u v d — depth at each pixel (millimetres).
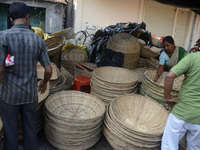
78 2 6551
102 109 2443
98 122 2262
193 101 1749
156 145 2121
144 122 2557
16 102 1725
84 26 6891
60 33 4582
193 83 1741
